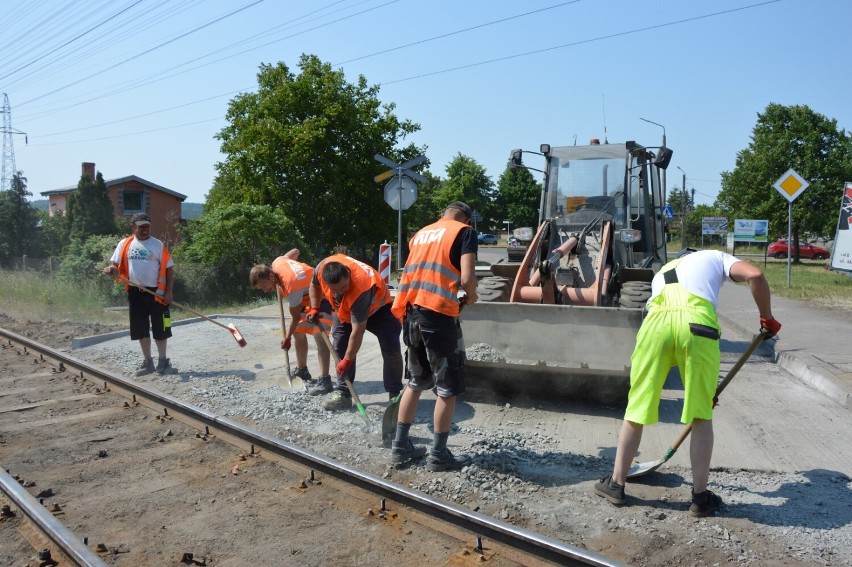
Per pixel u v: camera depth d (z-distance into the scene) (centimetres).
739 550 372
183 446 559
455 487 461
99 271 1880
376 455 528
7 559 379
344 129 2912
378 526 411
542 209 936
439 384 488
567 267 768
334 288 578
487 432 583
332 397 652
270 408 649
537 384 678
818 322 1161
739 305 1439
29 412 662
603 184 914
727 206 4294
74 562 368
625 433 432
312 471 487
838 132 3716
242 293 2105
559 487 463
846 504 434
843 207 2047
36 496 454
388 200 1383
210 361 886
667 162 865
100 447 560
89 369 795
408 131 3144
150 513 432
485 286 781
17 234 3453
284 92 2852
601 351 642
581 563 350
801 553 369
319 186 2886
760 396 704
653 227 967
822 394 712
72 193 3453
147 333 801
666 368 428
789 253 1852
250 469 505
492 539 388
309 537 398
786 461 511
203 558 372
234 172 2975
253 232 2069
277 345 1001
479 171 5788
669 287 432
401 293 502
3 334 1049
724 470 493
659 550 373
